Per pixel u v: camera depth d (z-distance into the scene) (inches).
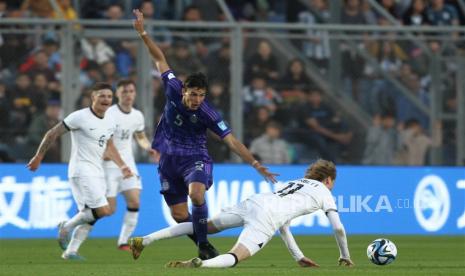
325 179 1301.7
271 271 1205.7
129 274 1175.6
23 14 2655.0
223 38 2359.7
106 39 2315.5
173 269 1219.9
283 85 2409.0
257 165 1371.8
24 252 1791.3
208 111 1385.3
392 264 1414.9
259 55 2389.3
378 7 2851.9
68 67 2293.3
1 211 2244.1
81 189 1663.4
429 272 1234.0
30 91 2288.4
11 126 2284.7
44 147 1648.6
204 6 2805.1
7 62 2279.8
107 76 2311.8
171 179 1446.9
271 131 2400.3
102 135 1680.6
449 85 2484.0
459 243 2113.7
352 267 1290.6
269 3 2923.2
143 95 2320.4
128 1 2743.6
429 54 2471.7
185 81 1354.6
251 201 1243.2
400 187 2455.7
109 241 2160.4
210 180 1422.2
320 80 2427.4
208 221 1342.3
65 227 1651.1
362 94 2445.9
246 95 2384.4
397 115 2466.8
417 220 2461.9
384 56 2454.5
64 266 1391.5
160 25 2317.9
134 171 1904.5
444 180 2488.9
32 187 2268.7
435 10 2987.2
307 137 2422.5
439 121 2482.8
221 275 1133.7
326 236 2358.5
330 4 2837.1
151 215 2327.8
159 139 1451.8
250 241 1211.2
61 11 2664.9
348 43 2434.8
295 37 2409.0
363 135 2450.8
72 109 2298.2
